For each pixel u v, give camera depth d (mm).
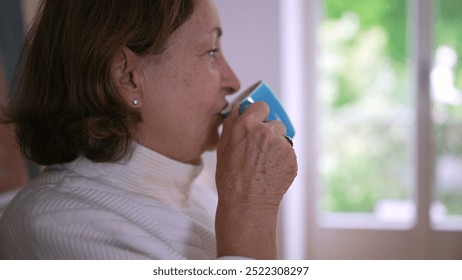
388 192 2613
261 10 2045
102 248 583
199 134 703
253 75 2082
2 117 726
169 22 626
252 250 599
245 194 618
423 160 2496
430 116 2457
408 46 2449
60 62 642
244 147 630
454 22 2383
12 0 1167
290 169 633
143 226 638
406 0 2408
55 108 650
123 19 612
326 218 2664
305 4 2488
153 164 679
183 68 660
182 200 724
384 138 2570
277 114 723
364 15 2473
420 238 2561
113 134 631
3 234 639
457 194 2535
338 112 2590
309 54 2525
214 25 683
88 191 630
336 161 2637
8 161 1163
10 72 1166
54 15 646
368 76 2527
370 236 2609
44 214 594
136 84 642
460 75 2426
